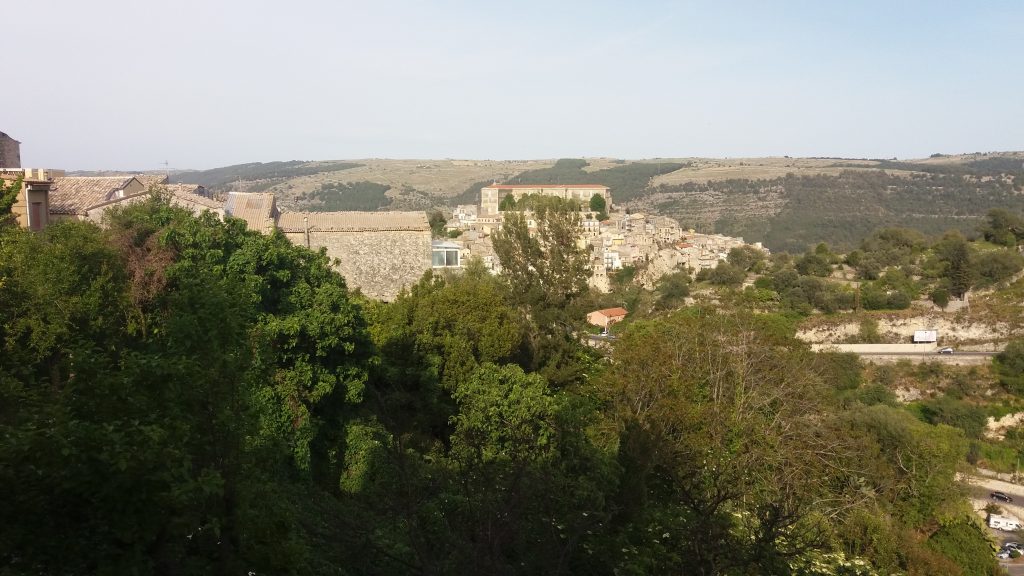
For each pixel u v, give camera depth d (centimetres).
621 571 986
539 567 873
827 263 8612
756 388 2356
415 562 830
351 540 869
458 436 1428
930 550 2141
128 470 604
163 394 700
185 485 603
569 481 1109
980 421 5222
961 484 2745
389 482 973
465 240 8931
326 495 1498
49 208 2730
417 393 2055
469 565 789
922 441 2692
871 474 2452
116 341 1330
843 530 1939
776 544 1005
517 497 869
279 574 730
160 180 3619
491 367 1853
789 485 1659
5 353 1144
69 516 626
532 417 1488
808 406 2409
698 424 1939
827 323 6825
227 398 741
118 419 664
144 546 621
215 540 702
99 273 1541
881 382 5775
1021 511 4191
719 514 1116
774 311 7106
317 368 1648
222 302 845
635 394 1948
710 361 2328
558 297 2653
